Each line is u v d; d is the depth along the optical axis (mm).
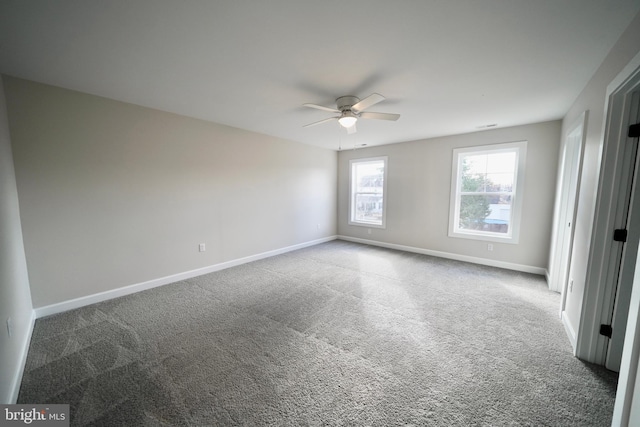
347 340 2148
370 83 2355
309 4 1368
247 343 2109
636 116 1636
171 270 3441
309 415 1438
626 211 1708
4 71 2152
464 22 1515
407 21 1511
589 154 2094
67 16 1455
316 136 4688
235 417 1429
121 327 2346
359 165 6016
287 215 5090
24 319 2076
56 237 2547
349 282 3480
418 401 1528
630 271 1688
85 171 2691
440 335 2219
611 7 1365
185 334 2238
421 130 4129
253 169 4387
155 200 3236
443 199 4672
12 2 1318
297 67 2084
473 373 1761
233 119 3623
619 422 1000
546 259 3727
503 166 4094
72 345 2074
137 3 1353
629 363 956
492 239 4176
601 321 1813
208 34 1647
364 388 1632
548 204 3654
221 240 4000
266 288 3271
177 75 2236
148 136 3125
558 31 1588
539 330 2293
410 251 5172
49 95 2445
